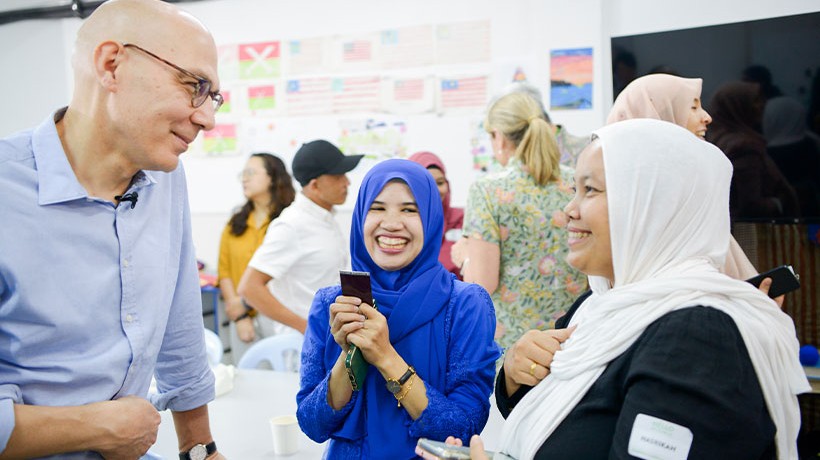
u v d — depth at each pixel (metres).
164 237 1.32
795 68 2.75
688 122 1.83
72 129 1.16
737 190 2.81
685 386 0.85
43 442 1.07
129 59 1.10
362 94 3.93
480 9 3.65
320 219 2.74
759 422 0.87
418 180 1.33
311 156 2.69
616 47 3.16
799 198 2.72
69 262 1.14
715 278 0.94
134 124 1.12
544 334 1.15
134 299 1.23
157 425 1.23
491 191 2.10
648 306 0.96
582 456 0.95
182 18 1.15
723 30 2.89
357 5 3.89
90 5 4.36
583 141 2.93
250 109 4.17
